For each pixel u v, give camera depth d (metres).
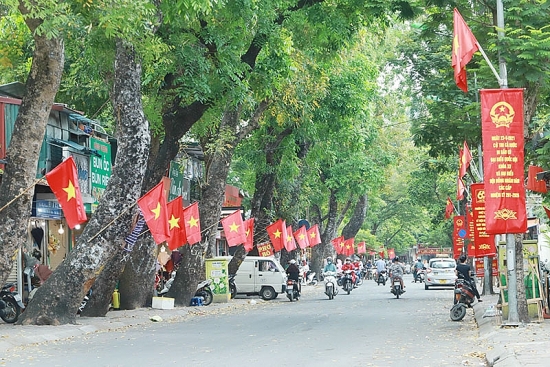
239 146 41.31
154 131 30.23
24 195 20.22
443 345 17.14
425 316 26.52
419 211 97.62
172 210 25.42
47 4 16.48
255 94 29.88
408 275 106.12
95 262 22.30
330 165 53.97
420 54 36.09
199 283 34.19
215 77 26.17
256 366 13.70
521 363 12.48
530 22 20.30
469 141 29.77
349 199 67.56
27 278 25.56
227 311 31.00
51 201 27.88
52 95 20.28
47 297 21.95
